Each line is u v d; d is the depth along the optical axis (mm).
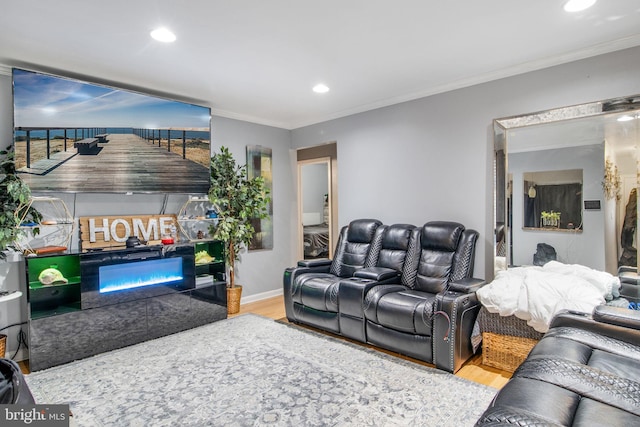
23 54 2812
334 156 5410
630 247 2721
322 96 3959
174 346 3201
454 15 2322
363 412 2135
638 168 2686
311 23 2398
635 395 1318
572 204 2977
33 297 3008
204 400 2283
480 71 3295
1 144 2988
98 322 3084
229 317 4078
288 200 5328
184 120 3822
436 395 2326
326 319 3451
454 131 3613
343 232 4266
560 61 2967
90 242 3389
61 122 3084
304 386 2447
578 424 1160
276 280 5148
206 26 2414
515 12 2297
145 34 2512
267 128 5043
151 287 3410
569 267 2893
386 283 3406
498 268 3307
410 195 3973
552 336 1921
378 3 2168
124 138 3430
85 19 2295
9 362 1238
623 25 2471
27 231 3043
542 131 3107
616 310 1972
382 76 3381
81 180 3213
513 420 1158
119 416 2119
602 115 2809
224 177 4219
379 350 3078
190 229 4156
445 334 2643
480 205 3459
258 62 3020
